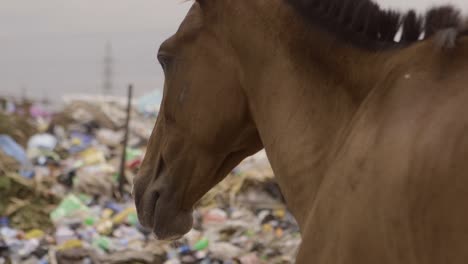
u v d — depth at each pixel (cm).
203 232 795
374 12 215
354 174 192
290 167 231
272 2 236
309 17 227
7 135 1104
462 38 188
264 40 236
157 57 261
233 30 241
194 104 249
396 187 176
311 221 206
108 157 1037
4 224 812
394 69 201
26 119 1252
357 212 187
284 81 232
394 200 176
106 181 923
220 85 245
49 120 1296
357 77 214
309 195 223
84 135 1165
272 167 241
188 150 255
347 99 216
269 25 235
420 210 169
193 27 250
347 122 214
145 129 1180
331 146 218
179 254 726
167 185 260
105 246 733
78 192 907
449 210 163
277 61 234
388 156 183
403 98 190
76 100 1348
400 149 180
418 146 175
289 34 231
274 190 916
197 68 248
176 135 256
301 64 228
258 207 888
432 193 167
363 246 184
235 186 917
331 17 223
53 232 794
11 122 1159
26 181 896
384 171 182
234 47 242
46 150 1043
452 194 163
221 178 263
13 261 703
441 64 187
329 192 200
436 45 191
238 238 788
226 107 245
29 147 1059
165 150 260
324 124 222
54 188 909
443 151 168
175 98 253
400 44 208
